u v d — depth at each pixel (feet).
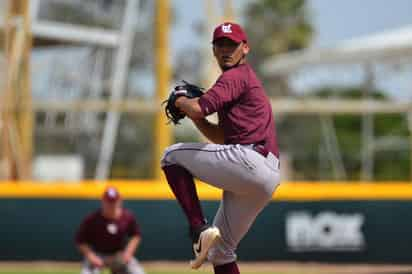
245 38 65.87
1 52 241.14
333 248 180.14
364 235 180.24
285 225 180.45
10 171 235.81
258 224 180.04
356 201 180.75
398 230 180.14
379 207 180.55
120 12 277.64
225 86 63.87
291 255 179.93
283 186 182.80
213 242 64.18
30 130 240.12
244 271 172.96
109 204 129.70
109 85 282.56
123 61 276.82
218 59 66.03
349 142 366.02
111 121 282.97
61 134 288.71
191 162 65.21
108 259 131.54
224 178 64.39
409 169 368.48
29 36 241.55
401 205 180.34
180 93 65.00
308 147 380.17
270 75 394.93
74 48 286.46
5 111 234.99
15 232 180.34
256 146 64.34
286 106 244.63
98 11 276.41
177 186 65.87
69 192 180.24
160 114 219.82
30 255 179.73
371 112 254.88
